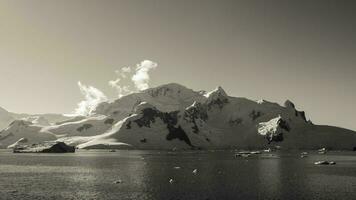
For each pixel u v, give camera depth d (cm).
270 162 16488
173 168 12912
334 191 7662
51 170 12069
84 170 12081
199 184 8569
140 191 7588
